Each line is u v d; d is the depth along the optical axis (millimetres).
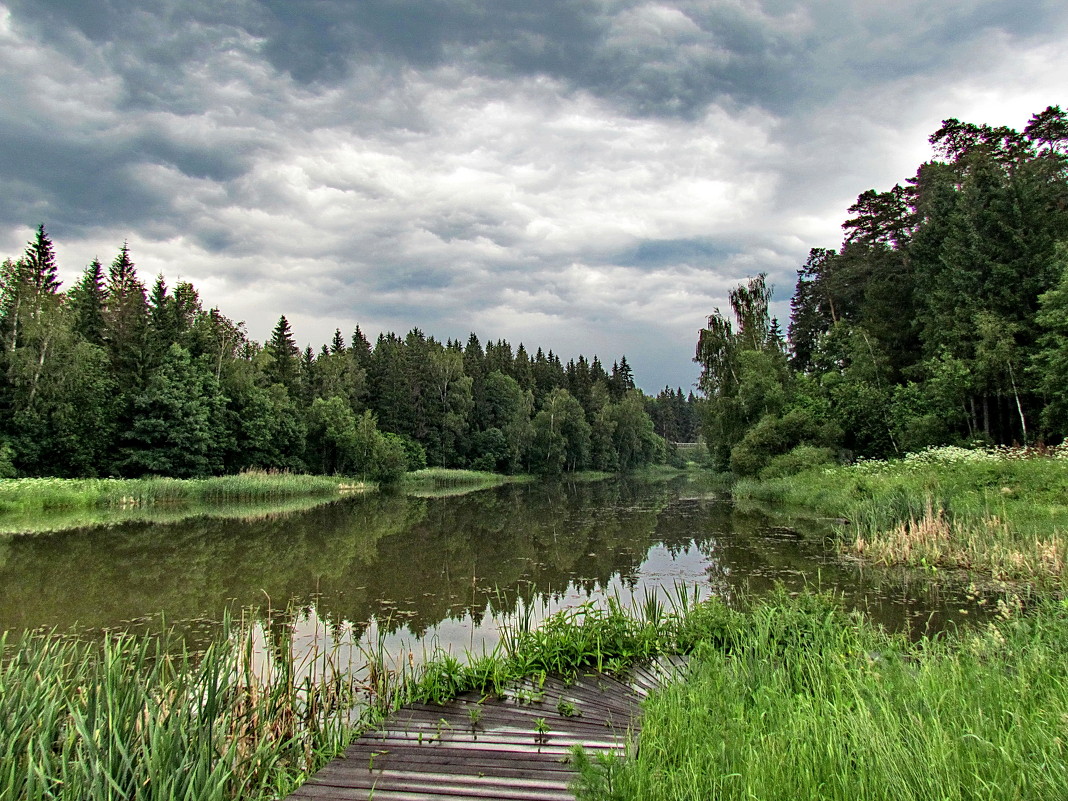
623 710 5520
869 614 9047
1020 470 16297
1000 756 3322
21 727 4121
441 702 5770
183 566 14359
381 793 4102
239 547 17281
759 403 35438
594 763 4211
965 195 27562
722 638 6805
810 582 11336
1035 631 6262
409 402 66500
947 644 6562
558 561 14578
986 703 4203
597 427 87312
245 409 46938
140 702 4684
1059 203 27734
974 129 33438
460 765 4484
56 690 4809
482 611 10117
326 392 60688
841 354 35969
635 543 17188
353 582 12492
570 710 5406
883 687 4512
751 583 11430
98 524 22500
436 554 15914
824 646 5781
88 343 38250
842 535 16047
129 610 10445
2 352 36094
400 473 51781
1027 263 25453
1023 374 24203
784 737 3771
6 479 30297
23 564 14609
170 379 41875
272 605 10680
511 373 90875
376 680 6359
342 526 22391
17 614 10234
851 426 29469
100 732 4152
